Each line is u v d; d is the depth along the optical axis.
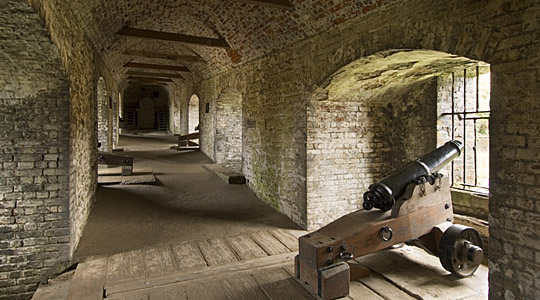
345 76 3.98
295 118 4.66
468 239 3.19
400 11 3.01
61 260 3.51
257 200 5.85
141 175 6.83
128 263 3.52
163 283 3.08
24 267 3.44
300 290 2.95
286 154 4.96
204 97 9.55
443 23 2.64
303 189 4.53
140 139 13.31
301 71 4.48
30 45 2.86
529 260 2.17
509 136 2.25
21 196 3.40
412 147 4.62
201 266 3.45
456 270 3.09
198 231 4.51
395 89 4.52
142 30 5.48
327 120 4.52
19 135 3.36
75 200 3.78
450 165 4.29
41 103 3.38
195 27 6.39
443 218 3.38
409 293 2.89
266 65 5.48
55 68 3.20
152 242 4.12
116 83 11.03
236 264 3.49
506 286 2.31
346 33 3.65
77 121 3.91
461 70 4.02
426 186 3.23
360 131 4.74
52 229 3.48
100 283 3.08
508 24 2.22
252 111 6.10
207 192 6.30
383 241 3.00
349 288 2.96
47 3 2.69
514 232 2.25
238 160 8.84
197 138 11.57
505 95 2.26
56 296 3.09
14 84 3.22
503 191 2.30
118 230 4.43
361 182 4.79
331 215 4.63
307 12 3.93
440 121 4.24
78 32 3.95
